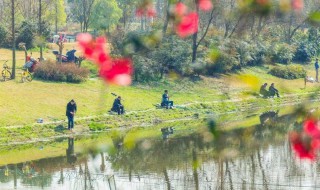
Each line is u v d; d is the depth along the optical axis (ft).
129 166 144.77
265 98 239.91
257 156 148.56
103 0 309.63
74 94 225.97
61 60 258.16
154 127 206.90
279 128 188.65
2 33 317.83
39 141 180.96
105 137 187.42
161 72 248.52
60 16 388.16
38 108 205.67
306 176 127.75
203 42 140.36
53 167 145.69
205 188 121.39
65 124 196.03
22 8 366.84
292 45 330.34
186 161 148.05
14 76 237.25
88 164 148.66
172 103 229.86
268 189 118.01
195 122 214.07
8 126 187.11
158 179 130.41
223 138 168.25
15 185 126.62
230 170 135.44
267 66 279.69
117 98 214.28
